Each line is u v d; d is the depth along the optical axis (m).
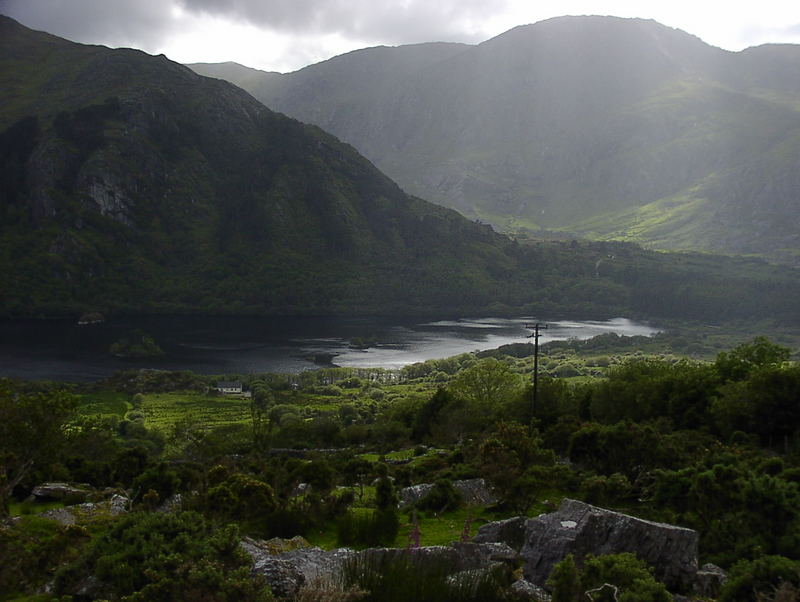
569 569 14.88
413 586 14.06
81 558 15.55
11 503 29.83
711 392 57.69
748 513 21.77
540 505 30.83
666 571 17.77
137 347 178.38
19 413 25.33
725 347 197.62
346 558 15.61
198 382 143.75
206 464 39.72
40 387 125.81
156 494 26.00
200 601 12.56
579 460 38.25
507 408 73.12
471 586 14.59
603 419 62.53
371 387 145.50
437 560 15.45
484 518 29.34
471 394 85.75
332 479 34.34
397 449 69.56
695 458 36.19
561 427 48.34
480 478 36.62
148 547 14.62
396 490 35.19
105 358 173.12
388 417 93.00
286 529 25.47
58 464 35.88
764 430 48.84
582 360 170.12
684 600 16.66
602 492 29.92
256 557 16.97
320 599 13.26
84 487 33.72
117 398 127.19
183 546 14.73
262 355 185.38
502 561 17.42
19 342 193.75
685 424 56.25
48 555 17.22
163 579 12.90
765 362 65.75
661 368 72.00
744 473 25.05
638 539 18.06
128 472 40.69
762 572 16.14
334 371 157.00
